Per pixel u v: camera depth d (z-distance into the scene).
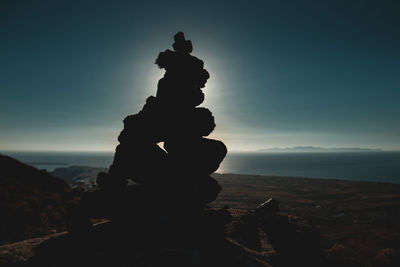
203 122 16.84
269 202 23.14
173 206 15.35
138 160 15.85
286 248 15.99
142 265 10.13
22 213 24.11
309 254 16.41
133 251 11.48
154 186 15.71
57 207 29.56
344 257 30.67
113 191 15.69
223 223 16.19
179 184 15.81
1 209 23.89
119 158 16.31
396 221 75.94
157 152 16.50
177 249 11.72
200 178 16.31
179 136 16.47
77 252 11.51
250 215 20.91
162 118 16.52
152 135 16.72
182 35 17.52
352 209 97.00
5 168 43.09
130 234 13.58
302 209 96.12
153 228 13.97
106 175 16.31
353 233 59.84
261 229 19.16
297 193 146.00
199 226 14.38
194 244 12.48
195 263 10.52
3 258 10.68
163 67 17.52
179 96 16.80
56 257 10.97
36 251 11.67
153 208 15.10
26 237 19.91
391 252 32.91
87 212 14.70
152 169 15.81
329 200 121.12
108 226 15.15
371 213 89.44
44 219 24.05
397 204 106.88
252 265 11.80
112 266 10.05
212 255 11.60
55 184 46.03
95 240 13.00
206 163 16.14
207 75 18.23
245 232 17.20
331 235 57.88
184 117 16.66
